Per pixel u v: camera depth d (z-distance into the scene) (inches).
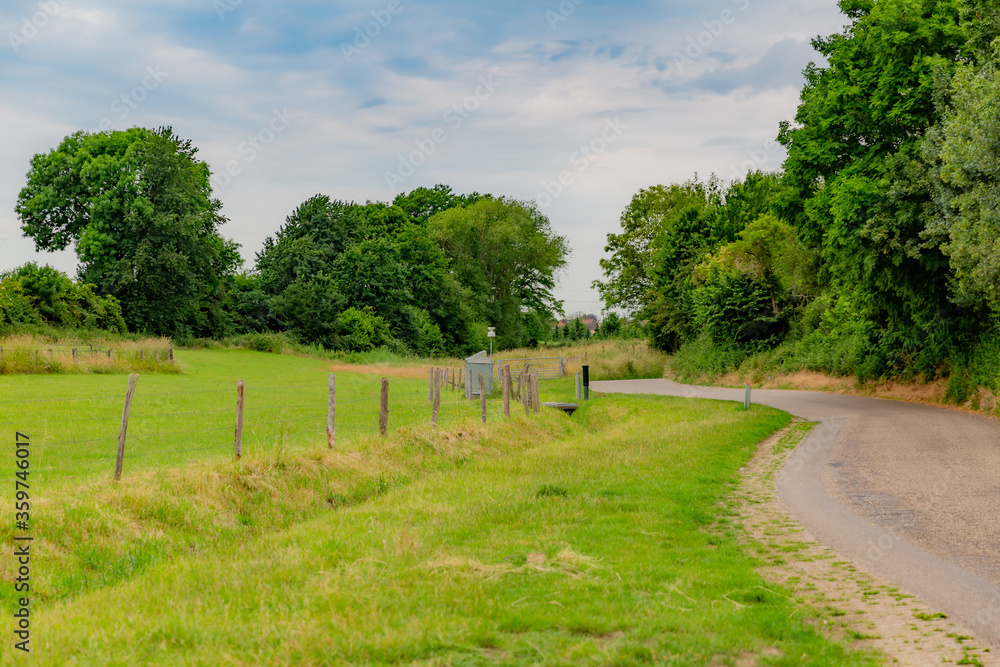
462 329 3912.4
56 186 2655.0
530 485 495.2
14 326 2058.3
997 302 898.1
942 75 939.3
